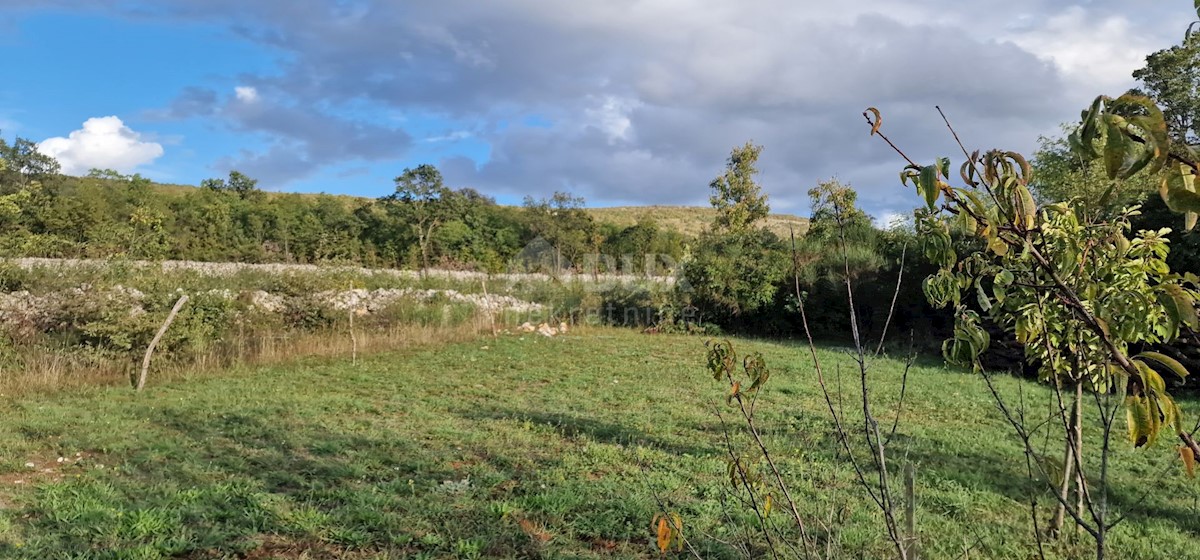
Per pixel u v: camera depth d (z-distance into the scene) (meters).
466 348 14.44
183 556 4.16
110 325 10.06
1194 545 4.57
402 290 18.41
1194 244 10.37
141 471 5.74
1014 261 2.03
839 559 3.72
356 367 11.84
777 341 17.91
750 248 20.45
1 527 4.40
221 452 6.30
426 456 6.26
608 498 5.17
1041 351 3.50
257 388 9.72
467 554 4.20
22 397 8.81
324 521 4.63
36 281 10.83
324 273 15.68
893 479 5.75
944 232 1.96
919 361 13.91
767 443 6.91
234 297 13.35
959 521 4.90
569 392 9.88
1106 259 2.95
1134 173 1.08
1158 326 2.33
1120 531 4.75
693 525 4.59
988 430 7.86
